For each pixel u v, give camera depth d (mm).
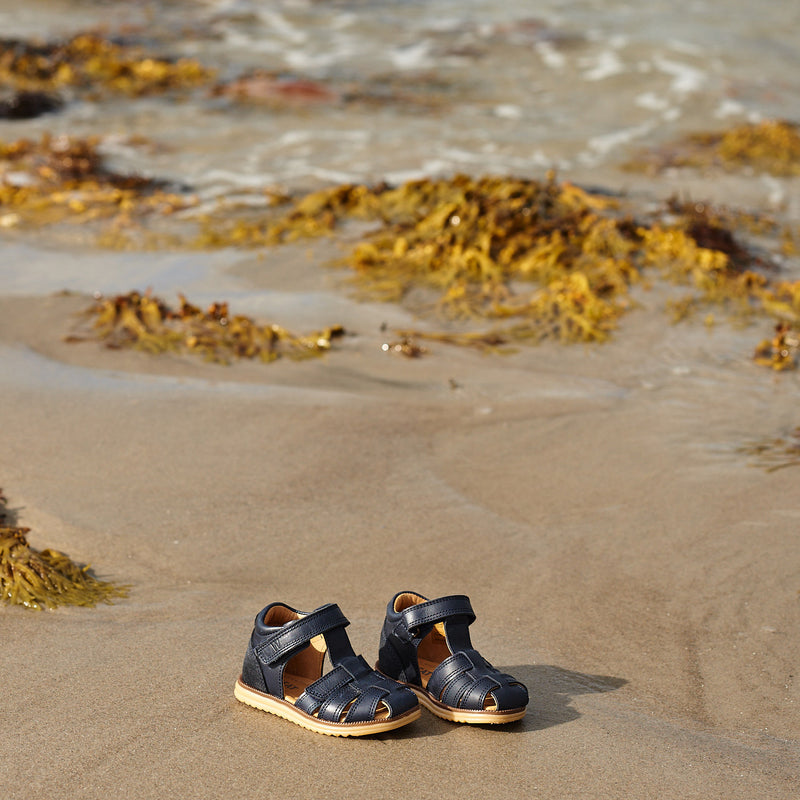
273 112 7137
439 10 10492
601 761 2176
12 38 8547
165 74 7887
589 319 3797
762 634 2416
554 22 10016
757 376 3400
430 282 4141
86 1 10383
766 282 4316
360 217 4945
